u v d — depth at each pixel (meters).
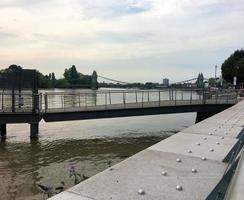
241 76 82.25
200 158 4.57
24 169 13.89
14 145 19.55
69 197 3.01
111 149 18.64
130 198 3.01
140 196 3.07
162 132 25.50
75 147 19.09
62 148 18.75
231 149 5.16
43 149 18.44
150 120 34.25
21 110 22.39
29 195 10.41
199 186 3.40
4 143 20.17
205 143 5.64
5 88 22.12
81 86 101.44
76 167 14.03
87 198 2.99
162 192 3.19
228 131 7.16
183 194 3.15
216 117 10.91
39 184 11.51
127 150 18.44
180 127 28.64
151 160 4.38
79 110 23.28
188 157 4.61
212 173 3.87
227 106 30.28
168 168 4.02
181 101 30.77
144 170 3.91
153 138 22.62
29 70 22.53
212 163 4.32
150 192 3.18
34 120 21.83
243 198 3.30
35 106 21.91
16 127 27.36
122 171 3.84
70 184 11.08
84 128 27.17
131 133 24.75
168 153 4.82
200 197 3.08
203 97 31.80
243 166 4.43
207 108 29.48
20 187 11.27
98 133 24.56
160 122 32.47
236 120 9.72
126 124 30.36
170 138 6.15
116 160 15.73
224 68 90.94
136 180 3.52
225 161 4.45
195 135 6.55
